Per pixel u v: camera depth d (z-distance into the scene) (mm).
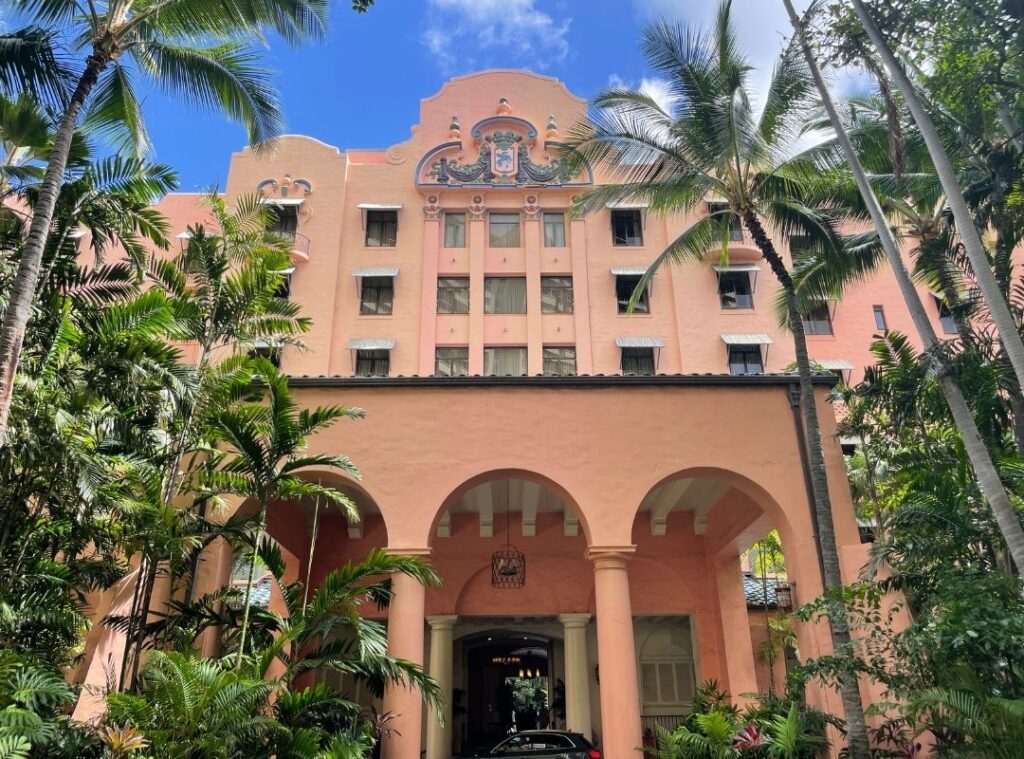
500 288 26750
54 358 9336
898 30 11359
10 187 12289
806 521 12547
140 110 12148
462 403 13281
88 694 9398
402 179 28219
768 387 13602
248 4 11133
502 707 22750
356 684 17359
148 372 9570
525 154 28188
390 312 26250
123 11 10617
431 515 12484
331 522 17375
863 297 27250
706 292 26344
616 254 27016
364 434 13016
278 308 12695
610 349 25656
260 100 12352
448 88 29562
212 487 10453
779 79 13180
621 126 13328
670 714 18047
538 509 17766
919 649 8906
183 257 12227
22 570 9109
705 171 13164
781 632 19500
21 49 10367
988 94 12117
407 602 11945
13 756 6191
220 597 10750
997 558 10805
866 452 16938
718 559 17484
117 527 9617
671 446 13039
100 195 10969
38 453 8516
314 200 27438
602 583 12242
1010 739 7633
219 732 7602
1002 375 11641
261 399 12102
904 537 10234
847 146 12297
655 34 13031
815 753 10703
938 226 14562
